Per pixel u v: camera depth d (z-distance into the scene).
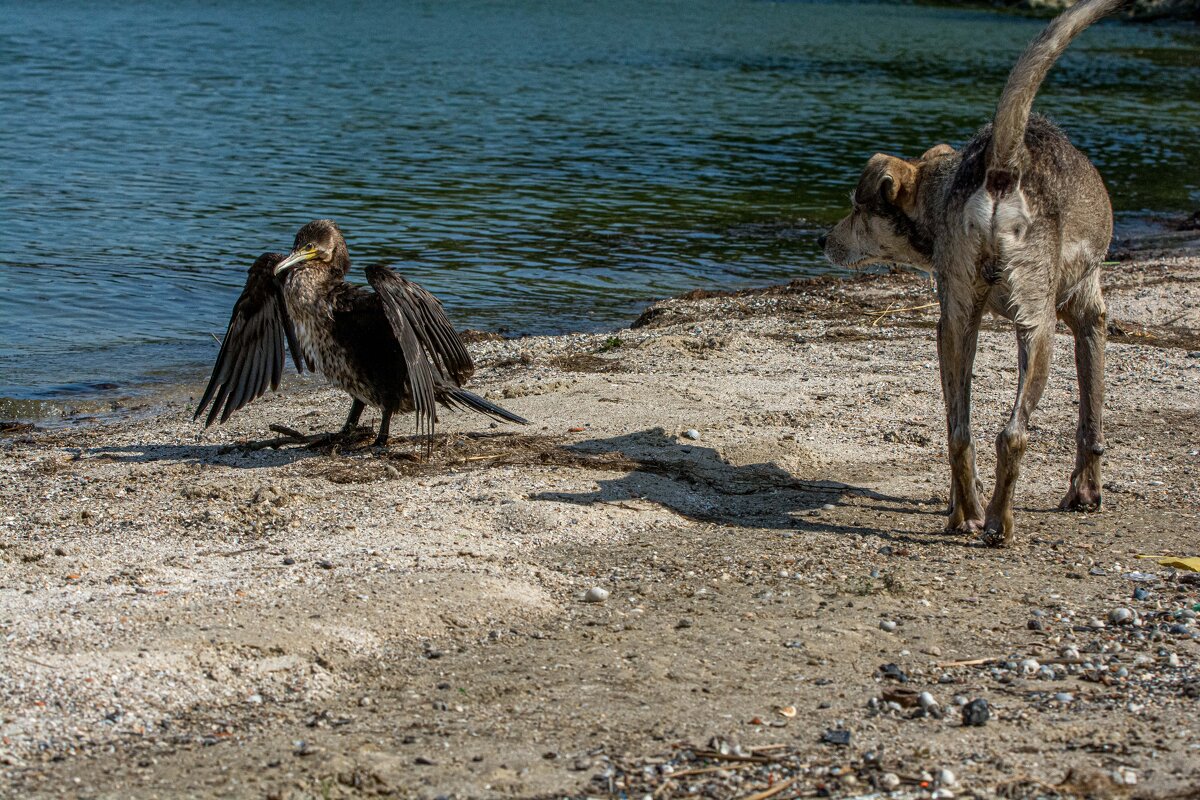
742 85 43.34
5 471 9.21
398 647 5.98
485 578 6.77
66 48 48.75
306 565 6.93
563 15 73.00
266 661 5.70
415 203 23.42
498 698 5.49
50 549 7.28
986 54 56.69
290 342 9.59
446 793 4.64
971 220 7.25
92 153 27.47
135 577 6.69
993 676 5.79
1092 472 8.35
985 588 6.96
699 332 14.45
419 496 8.26
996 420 10.41
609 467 8.99
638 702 5.46
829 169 28.22
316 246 9.16
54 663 5.49
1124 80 47.53
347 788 4.65
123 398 12.45
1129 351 12.92
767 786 4.71
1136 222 23.48
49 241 19.56
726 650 6.05
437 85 41.44
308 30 60.00
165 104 35.12
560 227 21.92
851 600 6.75
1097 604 6.72
